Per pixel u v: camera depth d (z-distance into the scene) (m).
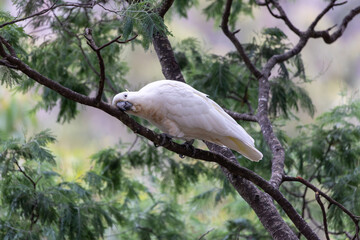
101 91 5.80
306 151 11.55
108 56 11.61
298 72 11.37
